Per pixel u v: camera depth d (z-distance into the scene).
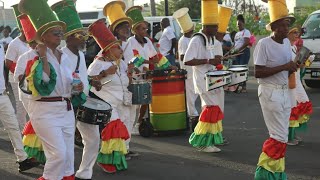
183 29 10.06
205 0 7.44
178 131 8.90
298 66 5.85
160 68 8.76
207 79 7.05
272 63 5.48
